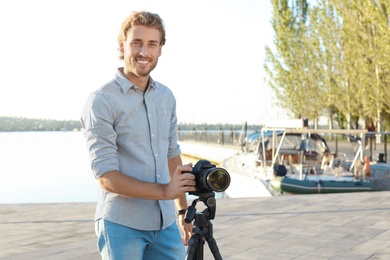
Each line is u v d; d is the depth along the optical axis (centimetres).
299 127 1421
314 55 3853
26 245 629
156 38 244
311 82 3950
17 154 5984
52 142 12269
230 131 3794
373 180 1416
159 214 253
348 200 948
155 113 256
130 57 244
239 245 609
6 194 2222
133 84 248
